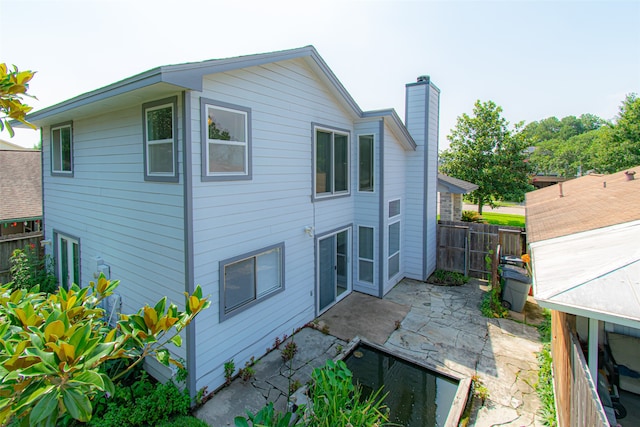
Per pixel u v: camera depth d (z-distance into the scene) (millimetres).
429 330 7520
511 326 7695
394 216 10008
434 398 5449
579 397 3455
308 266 7742
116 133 6289
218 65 5070
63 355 2064
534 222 8023
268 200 6477
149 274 5816
